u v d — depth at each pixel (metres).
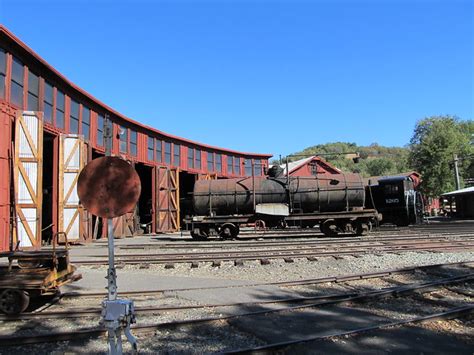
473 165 65.62
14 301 7.72
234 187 25.75
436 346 6.01
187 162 44.06
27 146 20.56
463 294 9.41
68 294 9.30
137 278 11.70
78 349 6.00
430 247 17.30
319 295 9.46
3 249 19.23
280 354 5.75
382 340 6.27
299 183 25.52
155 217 37.38
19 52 21.12
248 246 19.05
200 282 11.01
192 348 6.03
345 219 24.89
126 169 4.62
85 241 25.39
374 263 13.66
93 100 29.36
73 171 24.81
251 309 8.16
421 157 60.22
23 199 20.17
